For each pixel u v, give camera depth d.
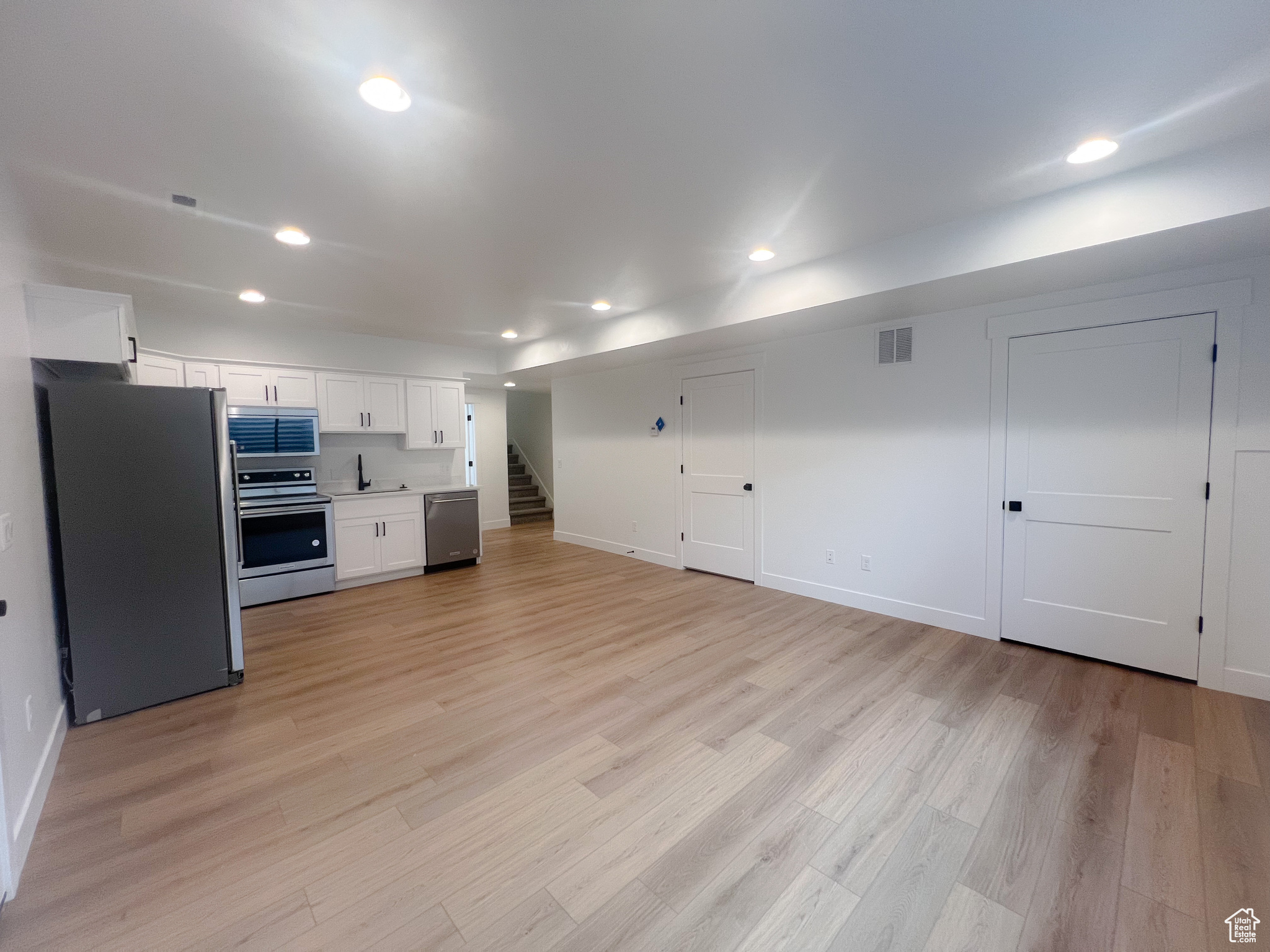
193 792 1.97
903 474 3.67
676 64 1.51
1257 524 2.51
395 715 2.52
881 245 2.88
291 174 2.07
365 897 1.50
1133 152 2.01
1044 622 3.16
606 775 2.04
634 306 4.18
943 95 1.67
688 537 5.26
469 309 4.20
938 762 2.10
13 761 1.67
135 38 1.34
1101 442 2.90
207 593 2.77
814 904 1.47
